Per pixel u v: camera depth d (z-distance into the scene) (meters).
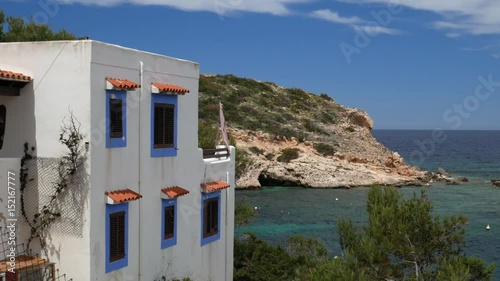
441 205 66.19
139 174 16.53
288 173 80.44
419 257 16.11
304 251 28.38
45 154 14.89
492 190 80.19
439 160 139.38
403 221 16.38
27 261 14.73
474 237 48.97
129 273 16.20
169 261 18.23
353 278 15.03
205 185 20.03
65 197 14.73
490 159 144.25
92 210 14.54
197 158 19.75
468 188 82.25
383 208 16.61
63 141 14.58
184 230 19.09
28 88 15.01
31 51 14.94
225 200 21.88
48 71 14.76
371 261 15.78
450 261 15.43
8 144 15.34
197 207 19.86
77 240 14.63
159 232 17.64
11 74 14.46
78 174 14.53
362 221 54.91
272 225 53.25
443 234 16.41
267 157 85.50
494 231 51.59
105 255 15.15
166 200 17.89
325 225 53.47
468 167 118.75
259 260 25.42
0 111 15.39
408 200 17.19
